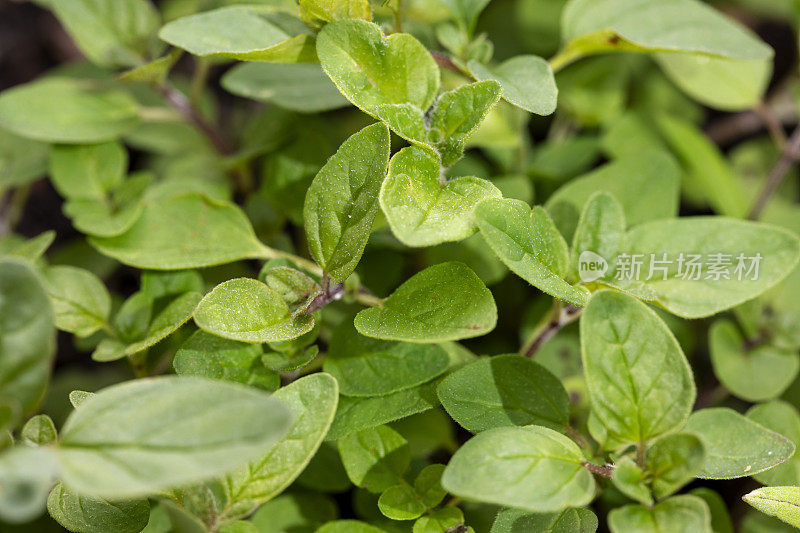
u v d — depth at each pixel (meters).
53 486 0.29
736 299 0.30
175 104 0.35
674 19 0.33
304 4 0.29
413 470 0.31
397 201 0.28
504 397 0.30
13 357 0.27
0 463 0.27
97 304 0.31
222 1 0.34
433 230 0.28
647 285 0.30
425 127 0.29
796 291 0.33
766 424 0.31
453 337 0.28
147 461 0.27
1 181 0.34
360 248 0.29
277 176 0.33
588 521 0.29
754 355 0.32
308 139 0.33
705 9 0.33
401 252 0.34
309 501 0.31
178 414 0.27
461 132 0.29
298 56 0.30
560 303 0.30
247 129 0.36
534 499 0.27
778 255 0.30
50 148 0.34
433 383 0.30
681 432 0.28
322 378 0.28
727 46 0.32
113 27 0.34
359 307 0.32
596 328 0.28
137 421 0.27
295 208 0.33
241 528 0.29
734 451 0.29
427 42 0.33
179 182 0.34
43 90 0.34
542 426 0.29
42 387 0.27
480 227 0.28
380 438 0.30
